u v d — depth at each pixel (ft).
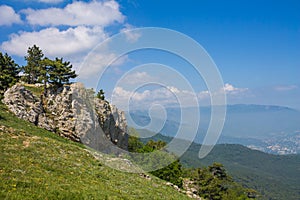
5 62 267.18
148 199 95.76
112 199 78.54
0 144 103.55
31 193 63.21
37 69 278.05
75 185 81.30
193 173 294.46
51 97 211.00
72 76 219.20
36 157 99.40
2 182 65.10
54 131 189.47
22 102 188.65
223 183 313.73
